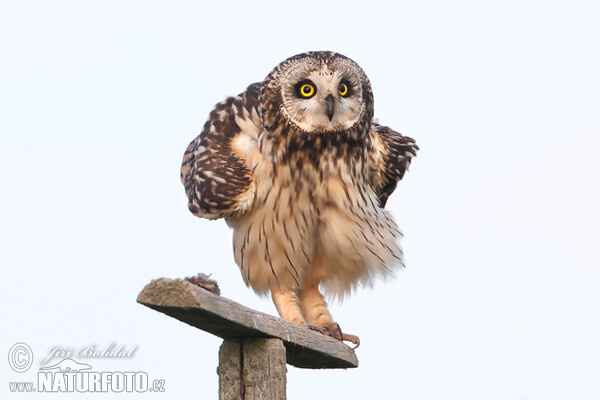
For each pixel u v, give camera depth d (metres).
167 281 7.13
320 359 9.97
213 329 8.02
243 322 7.83
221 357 8.41
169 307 7.13
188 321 7.66
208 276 7.97
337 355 9.95
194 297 7.09
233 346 8.36
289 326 8.88
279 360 8.30
